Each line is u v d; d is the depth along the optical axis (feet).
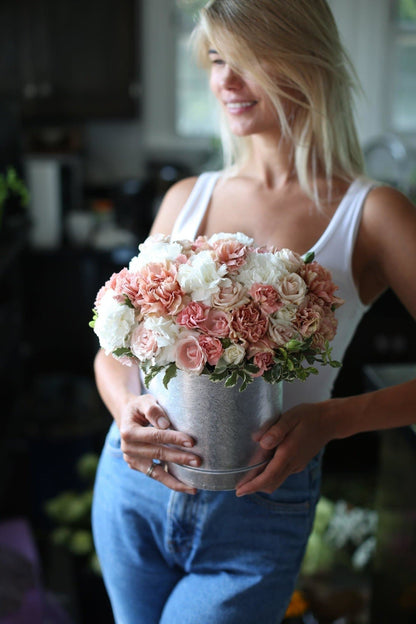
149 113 14.42
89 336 12.51
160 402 3.61
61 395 10.48
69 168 12.84
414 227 4.00
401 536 5.98
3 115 10.05
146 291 3.24
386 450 6.37
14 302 10.25
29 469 9.48
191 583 4.13
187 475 3.65
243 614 3.99
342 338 4.18
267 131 4.25
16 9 12.26
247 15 3.91
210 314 3.20
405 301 4.11
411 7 13.73
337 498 10.01
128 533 4.21
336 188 4.28
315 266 3.43
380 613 6.66
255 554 4.02
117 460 4.33
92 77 12.79
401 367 6.11
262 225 4.32
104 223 12.98
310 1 4.03
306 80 4.07
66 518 8.43
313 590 7.30
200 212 4.56
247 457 3.59
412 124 14.35
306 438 3.68
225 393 3.41
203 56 4.57
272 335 3.18
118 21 12.53
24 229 10.57
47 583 7.65
